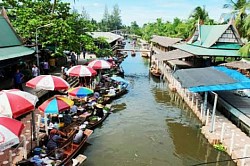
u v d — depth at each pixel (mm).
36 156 13961
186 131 22109
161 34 99125
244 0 39438
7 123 10602
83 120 20719
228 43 36000
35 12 34031
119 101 30219
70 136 16625
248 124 18172
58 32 31859
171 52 44906
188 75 24422
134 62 63844
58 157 14352
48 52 34156
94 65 32938
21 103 12836
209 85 20969
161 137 20844
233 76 23547
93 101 24984
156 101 30750
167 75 42250
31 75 27375
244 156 15523
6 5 35125
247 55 32562
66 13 38375
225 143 18203
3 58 22266
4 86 23422
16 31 30484
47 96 25484
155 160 17328
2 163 13516
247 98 24062
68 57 46688
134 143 19641
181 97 31609
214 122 20219
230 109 21359
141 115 25750
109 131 21594
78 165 14641
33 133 15969
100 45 61031
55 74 31734
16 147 14758
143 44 96562
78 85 31016
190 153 18359
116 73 43406
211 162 16109
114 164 16625
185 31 68000
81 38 40656
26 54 26203
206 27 41062
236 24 35781
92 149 18422
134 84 39688
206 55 33594
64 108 16531
